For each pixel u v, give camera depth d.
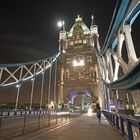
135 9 15.33
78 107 99.44
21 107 56.47
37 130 13.98
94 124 20.77
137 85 16.25
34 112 36.75
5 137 10.27
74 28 102.75
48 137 11.00
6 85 40.81
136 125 6.97
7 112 28.61
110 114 22.92
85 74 87.12
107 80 33.69
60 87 87.69
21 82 44.94
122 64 18.42
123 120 11.18
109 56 28.92
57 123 20.56
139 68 12.38
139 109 16.95
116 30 21.88
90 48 92.19
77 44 96.50
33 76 50.41
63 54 94.38
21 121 21.44
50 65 59.97
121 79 18.31
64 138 10.75
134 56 14.84
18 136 10.83
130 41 15.99
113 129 15.41
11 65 42.47
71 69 90.19
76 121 25.50
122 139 10.24
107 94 41.75
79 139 10.48
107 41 29.19
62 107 79.06
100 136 11.59
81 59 91.19
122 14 17.64
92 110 75.88
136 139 7.39
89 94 85.19
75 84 86.19
